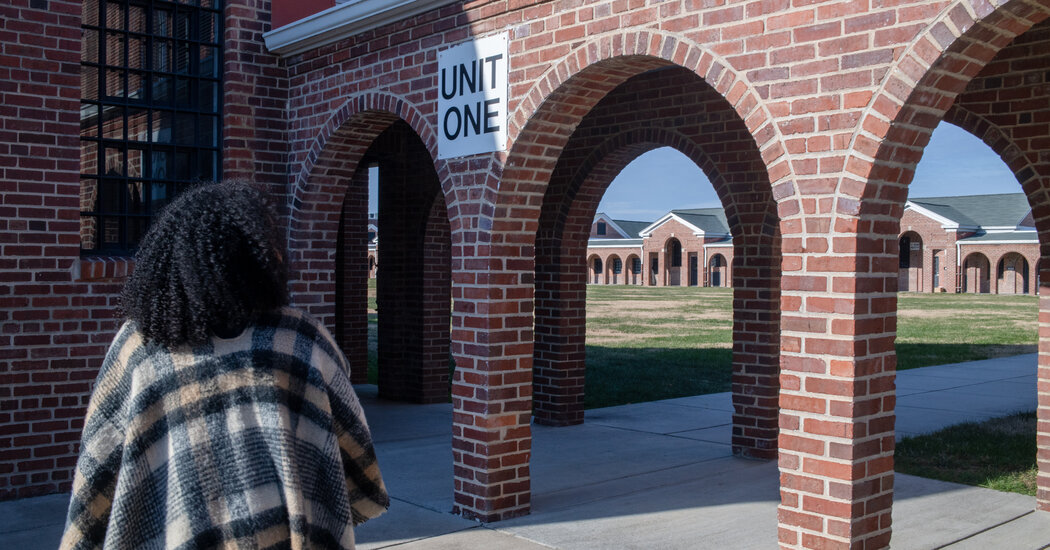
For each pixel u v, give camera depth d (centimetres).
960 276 5619
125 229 733
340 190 781
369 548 552
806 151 433
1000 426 994
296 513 163
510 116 581
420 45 651
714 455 845
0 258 646
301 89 774
